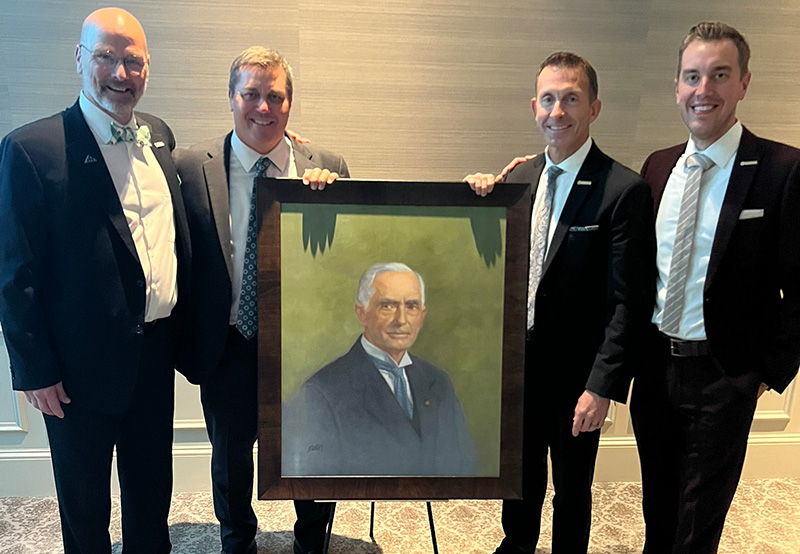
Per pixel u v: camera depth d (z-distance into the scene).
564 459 1.82
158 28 2.31
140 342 1.71
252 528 2.12
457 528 2.40
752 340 1.66
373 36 2.38
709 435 1.70
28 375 1.60
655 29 2.44
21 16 2.27
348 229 1.56
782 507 2.54
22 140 1.57
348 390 1.60
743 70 1.58
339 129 2.45
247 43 2.35
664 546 1.89
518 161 1.93
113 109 1.63
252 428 1.94
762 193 1.59
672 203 1.71
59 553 2.19
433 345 1.59
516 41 2.42
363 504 2.55
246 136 1.75
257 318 1.72
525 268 1.56
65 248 1.61
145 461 1.87
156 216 1.73
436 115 2.47
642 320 1.66
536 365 1.77
